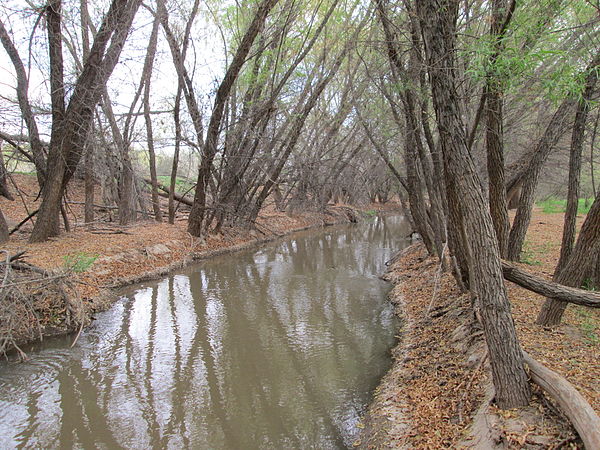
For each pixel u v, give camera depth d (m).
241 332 8.88
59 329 8.46
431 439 4.41
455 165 4.07
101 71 12.20
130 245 14.34
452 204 6.79
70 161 13.34
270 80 15.99
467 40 6.14
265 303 11.04
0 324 7.73
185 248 16.42
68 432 5.38
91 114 12.94
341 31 14.44
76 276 10.05
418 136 9.83
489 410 4.23
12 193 19.89
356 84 15.84
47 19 11.63
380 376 6.73
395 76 9.11
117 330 8.89
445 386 5.41
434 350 6.76
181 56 15.27
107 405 6.02
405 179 13.55
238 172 17.09
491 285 4.09
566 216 6.89
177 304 10.85
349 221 34.19
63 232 14.65
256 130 16.50
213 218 20.50
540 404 4.03
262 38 14.62
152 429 5.45
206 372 7.02
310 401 6.05
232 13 15.13
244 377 6.83
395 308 10.30
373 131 13.87
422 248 15.24
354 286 12.80
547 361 4.94
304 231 27.20
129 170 17.66
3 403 6.04
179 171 34.62
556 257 11.14
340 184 33.53
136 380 6.76
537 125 10.35
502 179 8.40
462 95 6.50
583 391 4.19
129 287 11.97
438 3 4.12
